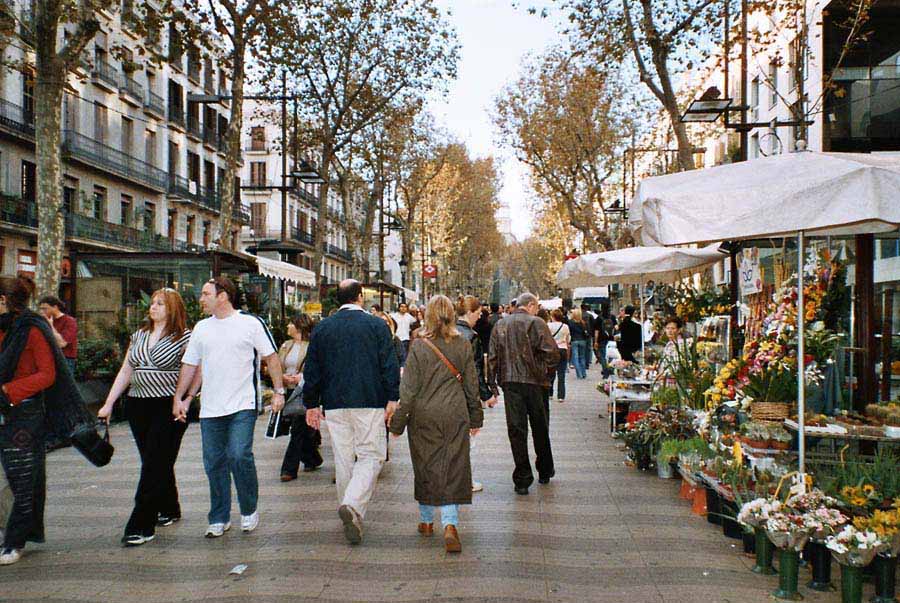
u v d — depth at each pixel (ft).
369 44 89.20
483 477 27.53
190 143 139.54
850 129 68.90
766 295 28.32
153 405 19.69
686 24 53.11
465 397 19.60
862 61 69.62
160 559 18.19
